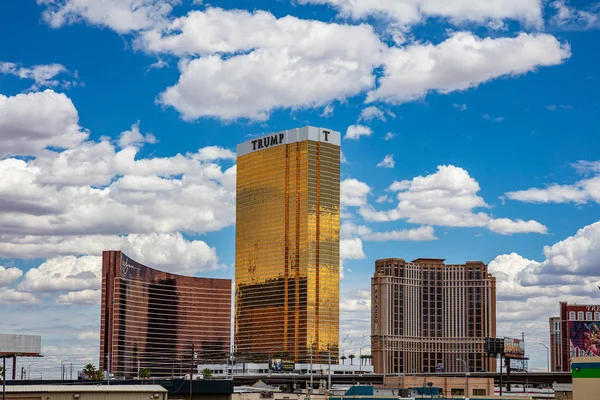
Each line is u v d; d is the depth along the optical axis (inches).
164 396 5561.0
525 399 6658.5
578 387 4724.4
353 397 6579.7
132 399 5492.1
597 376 4672.7
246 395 7662.4
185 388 6939.0
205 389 6988.2
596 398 4665.4
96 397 5423.2
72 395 5369.1
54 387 5487.2
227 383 7032.5
